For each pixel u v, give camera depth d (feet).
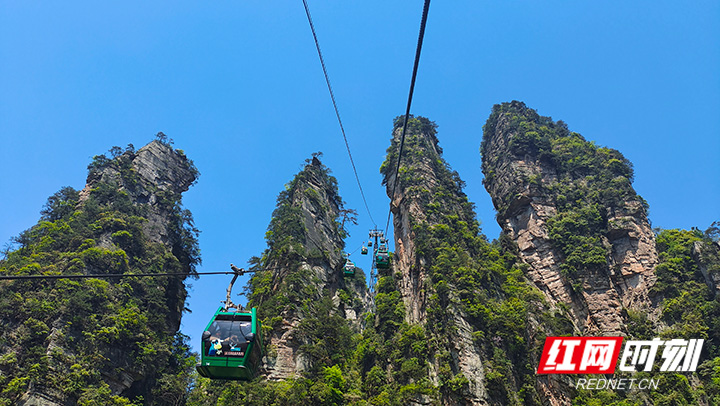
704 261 241.14
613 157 315.17
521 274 264.52
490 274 250.98
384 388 202.49
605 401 197.26
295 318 230.89
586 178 309.42
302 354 215.10
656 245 270.05
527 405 198.80
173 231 309.22
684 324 221.46
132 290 238.48
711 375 199.93
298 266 261.03
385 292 256.93
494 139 374.02
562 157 329.93
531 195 301.43
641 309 242.17
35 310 197.67
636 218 273.75
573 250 264.52
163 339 242.99
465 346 206.08
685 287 238.07
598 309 240.73
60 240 242.99
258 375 207.31
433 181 311.88
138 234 267.80
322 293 265.75
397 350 216.33
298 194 319.47
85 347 198.70
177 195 325.01
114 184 296.71
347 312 300.40
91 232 250.78
